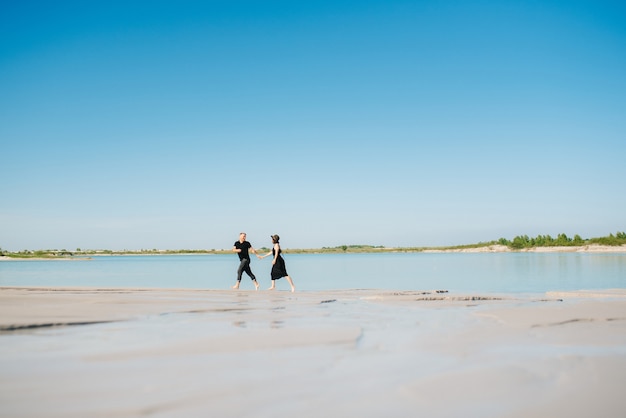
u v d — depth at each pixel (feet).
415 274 106.22
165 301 33.86
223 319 24.81
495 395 11.45
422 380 12.57
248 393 11.23
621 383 12.61
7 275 113.39
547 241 518.78
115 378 12.47
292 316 26.40
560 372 13.67
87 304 30.66
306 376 12.83
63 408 10.04
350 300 37.24
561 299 38.40
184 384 11.93
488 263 173.68
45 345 17.17
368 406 10.47
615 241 448.65
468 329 21.72
